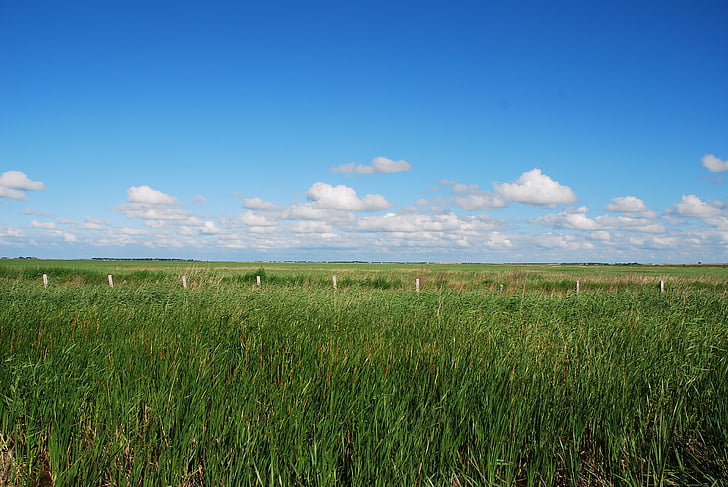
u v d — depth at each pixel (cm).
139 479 406
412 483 400
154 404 477
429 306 1311
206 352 634
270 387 523
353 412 473
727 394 538
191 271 2909
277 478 400
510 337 830
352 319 1030
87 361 605
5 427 467
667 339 841
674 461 467
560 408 509
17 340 732
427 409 485
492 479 417
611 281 3189
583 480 449
